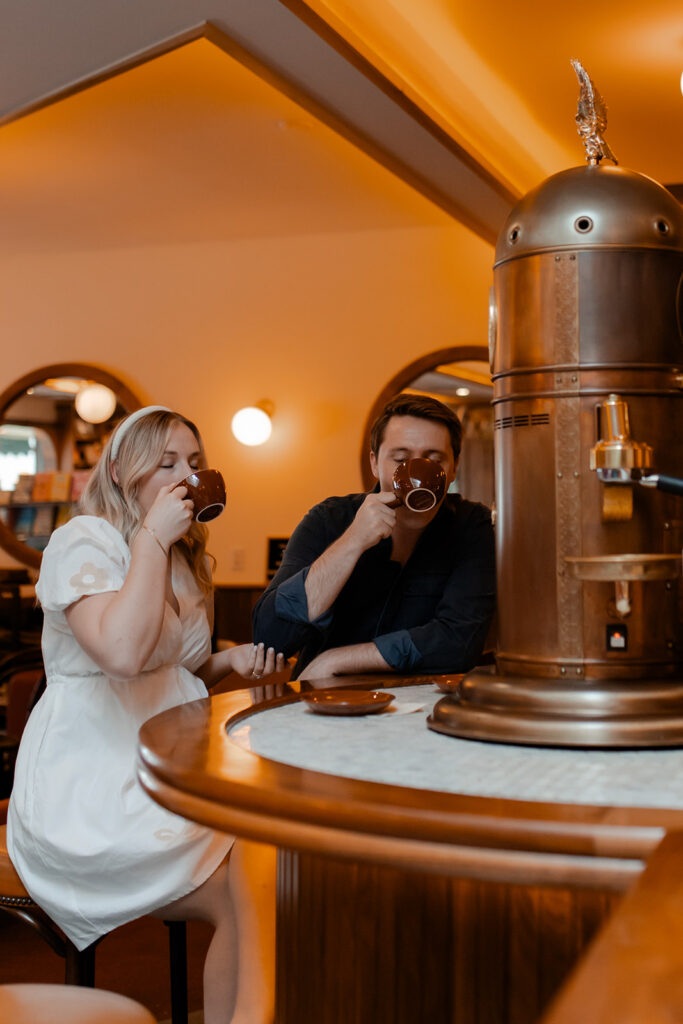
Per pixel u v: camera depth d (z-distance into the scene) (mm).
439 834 733
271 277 6230
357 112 3594
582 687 1057
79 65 3246
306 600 1996
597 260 1129
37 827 1743
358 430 6023
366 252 6039
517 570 1161
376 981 973
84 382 6645
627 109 4270
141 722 1821
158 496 1725
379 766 924
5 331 6777
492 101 4340
